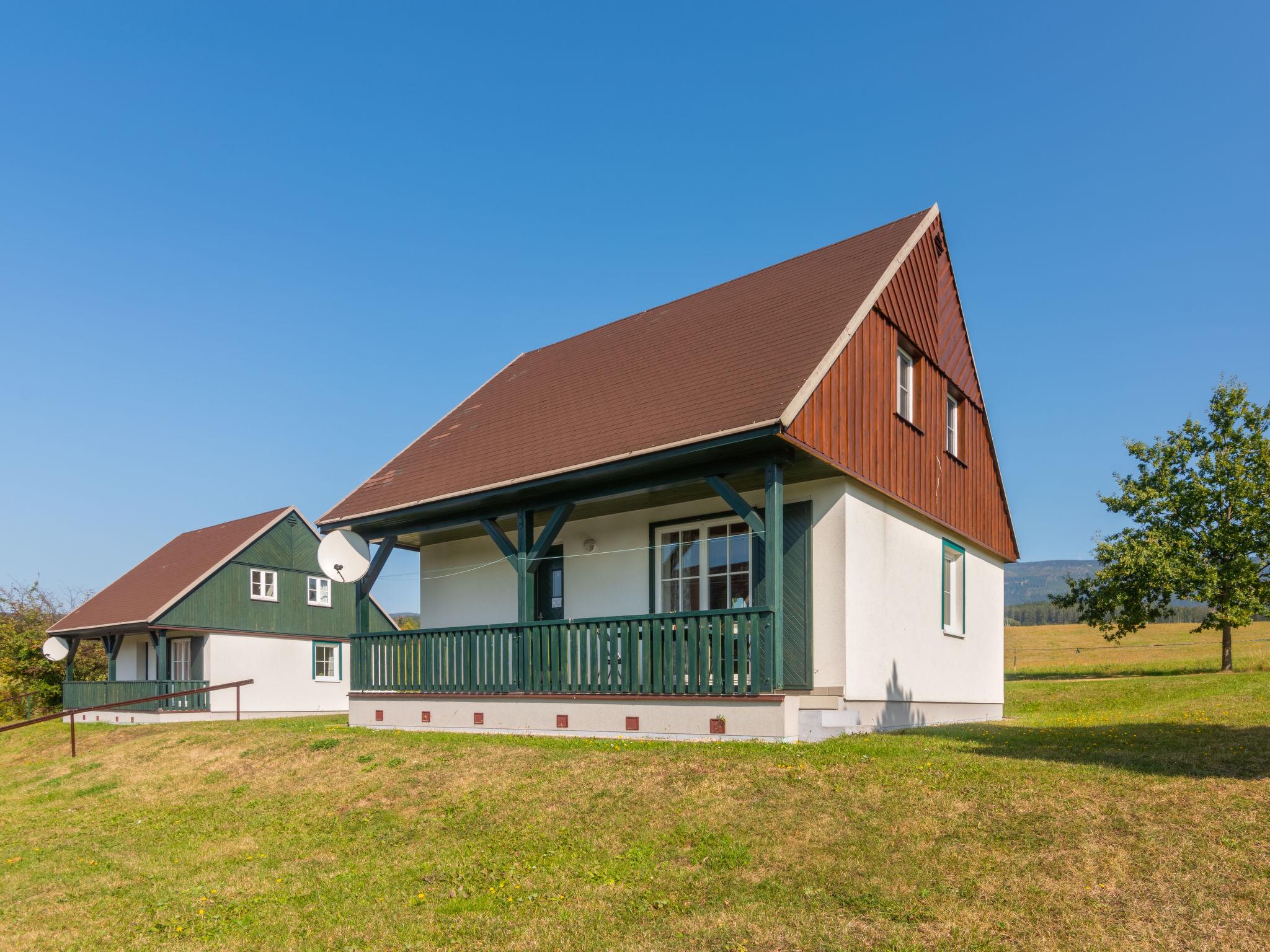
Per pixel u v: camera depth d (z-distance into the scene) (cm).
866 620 1159
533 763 990
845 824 706
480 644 1307
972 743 965
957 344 1559
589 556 1437
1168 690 1828
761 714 994
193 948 647
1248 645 3403
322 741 1270
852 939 544
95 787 1259
